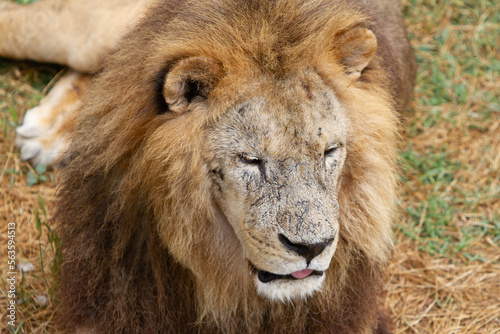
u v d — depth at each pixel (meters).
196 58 5.76
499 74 13.38
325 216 5.79
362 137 6.46
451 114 12.52
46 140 10.91
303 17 6.19
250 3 6.19
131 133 6.25
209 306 6.82
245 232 6.00
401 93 9.31
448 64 13.54
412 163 11.61
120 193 6.59
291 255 5.82
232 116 5.91
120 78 6.46
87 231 7.09
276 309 7.11
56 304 8.69
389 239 7.09
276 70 5.93
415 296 9.62
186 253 6.40
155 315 7.11
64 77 11.41
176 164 6.02
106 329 7.23
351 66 6.49
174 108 5.97
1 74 12.40
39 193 9.83
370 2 8.38
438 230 10.51
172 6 6.66
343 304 7.35
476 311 9.34
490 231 10.59
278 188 5.85
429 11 14.31
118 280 7.01
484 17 14.23
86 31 10.83
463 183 11.37
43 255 9.57
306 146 5.88
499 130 12.30
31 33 11.40
